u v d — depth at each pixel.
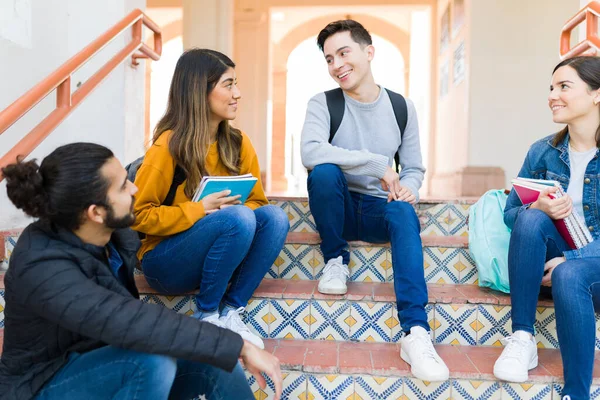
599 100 1.68
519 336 1.66
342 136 2.15
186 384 1.33
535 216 1.69
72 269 1.10
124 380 1.15
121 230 1.34
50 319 1.08
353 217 2.15
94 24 2.83
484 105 4.91
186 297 1.93
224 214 1.64
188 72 1.72
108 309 1.07
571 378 1.52
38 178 1.09
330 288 1.92
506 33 4.88
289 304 1.95
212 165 1.87
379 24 8.82
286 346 1.86
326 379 1.66
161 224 1.66
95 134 2.86
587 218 1.79
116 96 2.88
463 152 5.13
